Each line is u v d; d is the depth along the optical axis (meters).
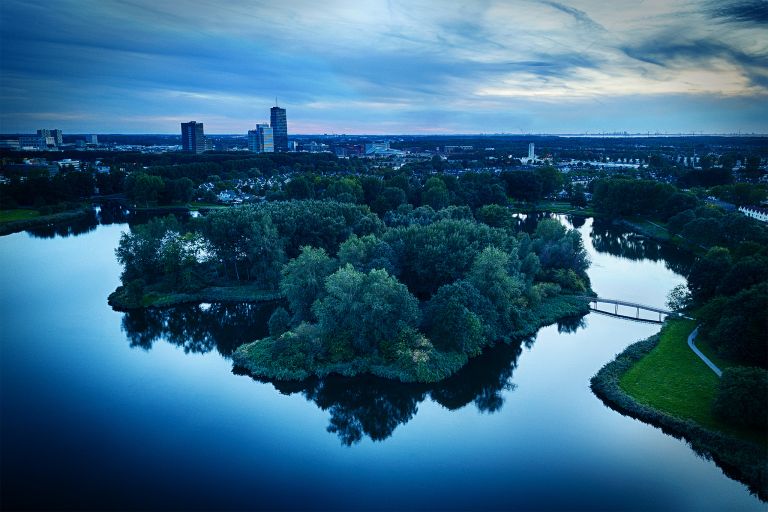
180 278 152.62
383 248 139.00
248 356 111.12
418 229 153.00
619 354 110.19
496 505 70.69
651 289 161.62
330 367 104.69
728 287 121.38
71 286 162.12
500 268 124.38
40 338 124.81
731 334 100.50
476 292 118.81
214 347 121.75
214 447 83.69
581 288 151.62
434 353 106.31
